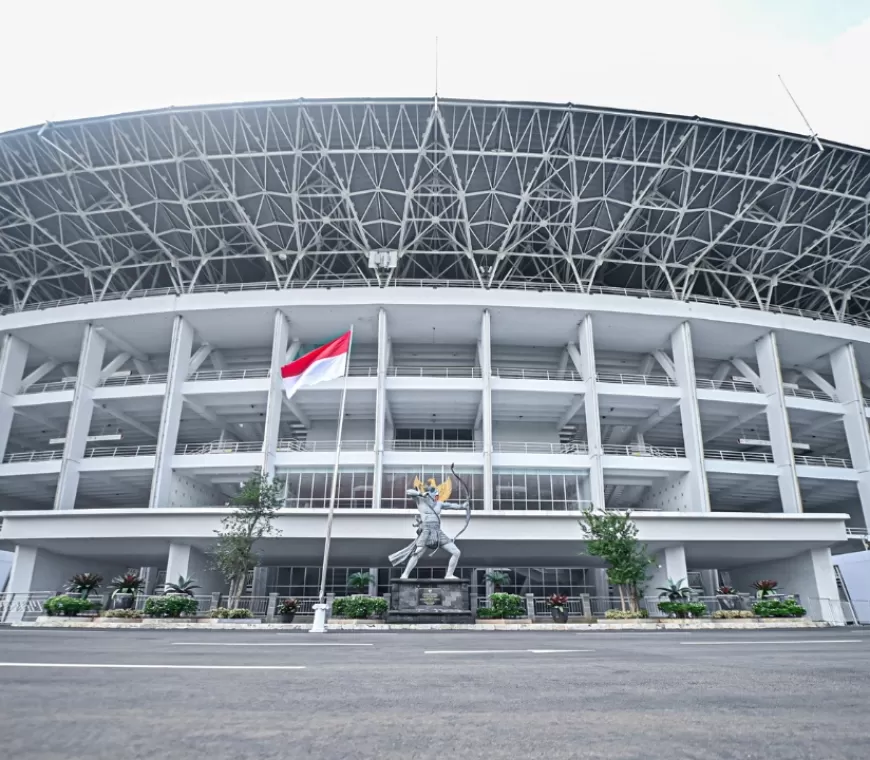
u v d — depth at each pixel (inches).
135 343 1813.5
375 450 1507.1
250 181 1525.6
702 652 431.5
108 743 148.6
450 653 417.7
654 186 1541.6
